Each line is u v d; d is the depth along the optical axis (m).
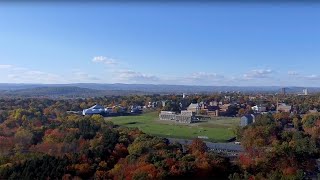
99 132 116.88
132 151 90.25
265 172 81.62
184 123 195.38
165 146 96.25
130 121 195.75
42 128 125.00
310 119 163.62
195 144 104.94
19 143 105.44
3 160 81.25
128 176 71.56
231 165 86.75
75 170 74.25
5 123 138.50
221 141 140.88
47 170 71.38
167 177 73.06
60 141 105.25
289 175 72.44
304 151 93.75
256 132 126.81
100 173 74.69
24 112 161.25
